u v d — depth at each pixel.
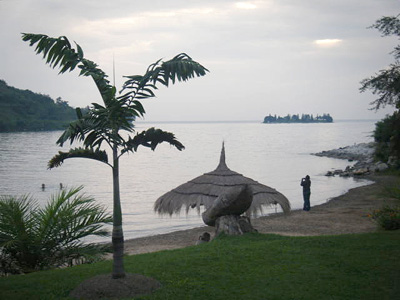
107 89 7.36
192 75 7.39
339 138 170.88
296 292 7.12
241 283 7.61
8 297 7.02
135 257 10.16
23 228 10.02
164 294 6.98
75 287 7.39
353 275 8.02
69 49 7.39
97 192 39.72
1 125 191.50
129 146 7.46
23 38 7.25
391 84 26.83
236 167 61.41
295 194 35.97
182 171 60.38
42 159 76.88
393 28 26.86
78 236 10.48
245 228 12.73
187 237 19.69
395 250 9.73
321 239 11.07
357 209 25.02
